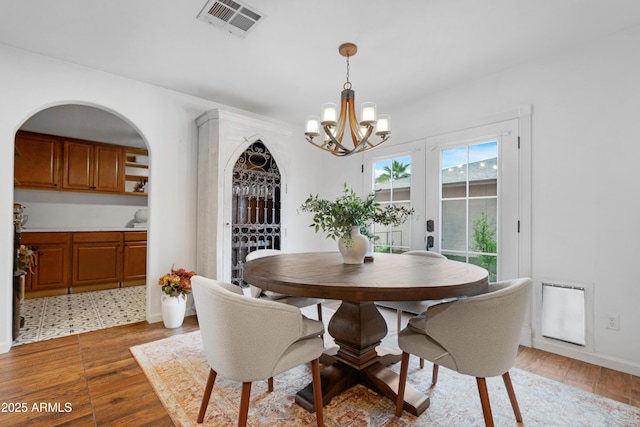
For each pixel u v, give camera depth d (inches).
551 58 94.1
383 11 75.2
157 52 94.7
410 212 82.6
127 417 60.7
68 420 59.8
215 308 50.7
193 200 128.2
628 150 80.5
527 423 59.1
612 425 58.7
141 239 183.2
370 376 71.4
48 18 78.2
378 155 144.6
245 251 129.9
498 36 85.4
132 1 72.3
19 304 102.5
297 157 163.3
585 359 85.6
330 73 107.7
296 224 160.1
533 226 97.0
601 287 84.0
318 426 56.8
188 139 127.0
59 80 98.5
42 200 168.9
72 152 168.4
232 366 50.6
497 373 53.4
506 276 102.4
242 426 51.0
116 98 109.3
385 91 121.7
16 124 91.4
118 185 182.9
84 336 102.3
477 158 111.6
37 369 79.6
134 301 147.4
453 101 117.9
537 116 96.5
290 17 77.8
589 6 72.9
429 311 56.5
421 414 62.2
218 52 94.7
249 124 130.4
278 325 51.2
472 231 112.5
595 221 85.4
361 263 78.8
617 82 82.4
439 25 80.5
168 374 77.2
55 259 156.5
